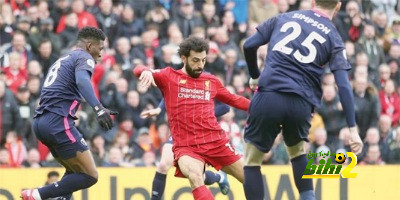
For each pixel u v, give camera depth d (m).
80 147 25.34
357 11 46.31
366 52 45.72
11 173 33.41
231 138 39.06
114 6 44.81
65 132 25.12
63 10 43.31
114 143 38.81
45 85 25.50
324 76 41.97
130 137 39.41
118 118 40.12
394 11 49.72
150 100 40.81
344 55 22.25
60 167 35.28
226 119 39.28
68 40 42.53
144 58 42.84
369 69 45.50
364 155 40.66
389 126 42.50
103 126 23.91
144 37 43.19
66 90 25.22
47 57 41.34
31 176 33.50
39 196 25.52
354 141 21.75
